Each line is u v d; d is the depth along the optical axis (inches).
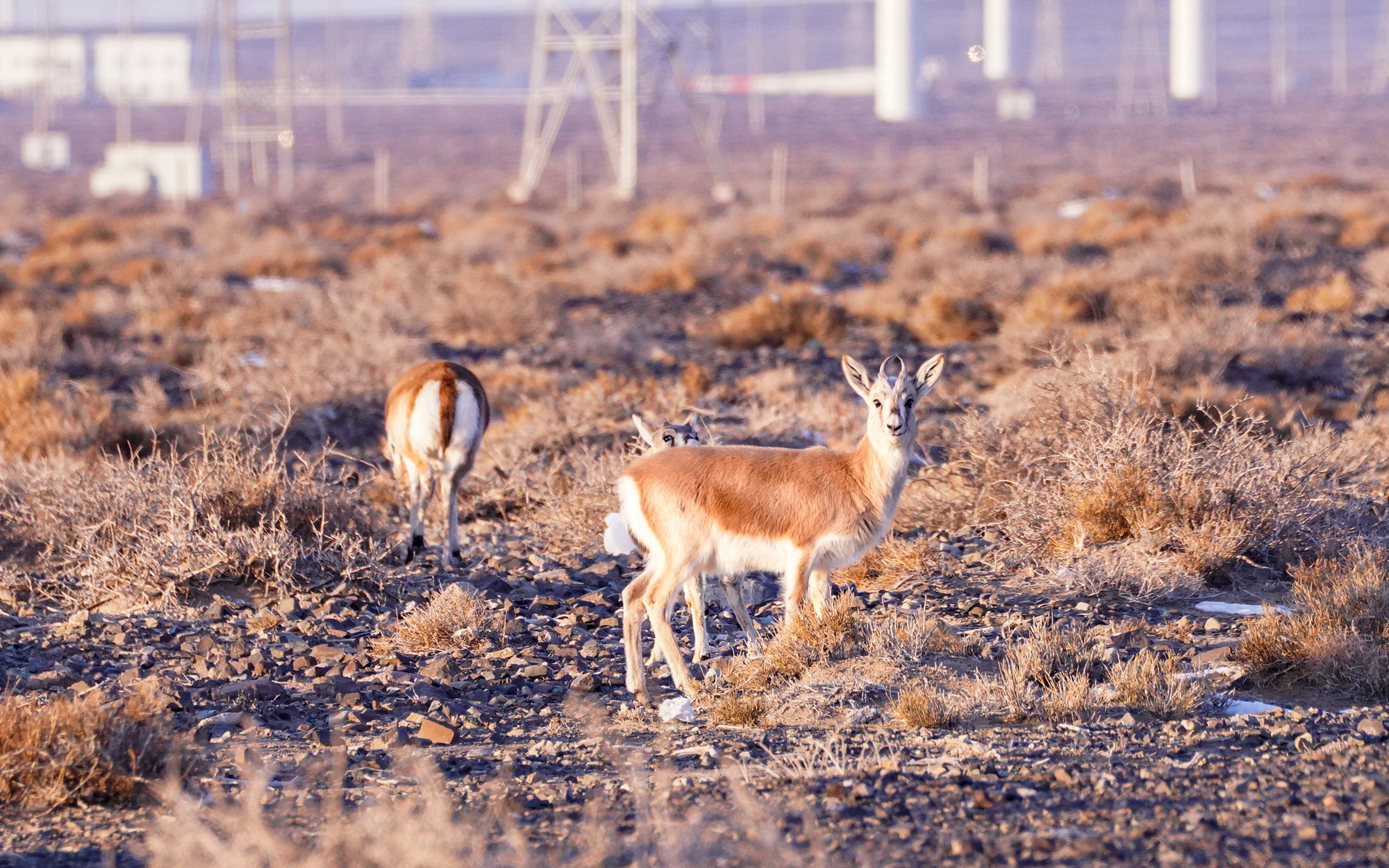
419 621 1517.0
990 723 1177.4
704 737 1170.6
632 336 4082.2
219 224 7662.4
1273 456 1813.5
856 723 1194.6
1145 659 1269.7
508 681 1375.5
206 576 1685.5
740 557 1331.2
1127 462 1809.8
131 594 1649.9
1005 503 1935.3
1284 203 6860.2
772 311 4037.9
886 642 1365.7
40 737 1029.8
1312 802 922.7
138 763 1026.7
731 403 3061.0
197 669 1387.8
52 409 2667.3
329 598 1678.2
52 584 1718.8
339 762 1021.2
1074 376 2100.1
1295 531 1717.5
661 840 853.8
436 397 1903.3
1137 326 3531.0
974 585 1712.6
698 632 1424.7
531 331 4244.6
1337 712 1185.4
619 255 6830.7
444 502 2192.4
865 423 2667.3
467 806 957.8
